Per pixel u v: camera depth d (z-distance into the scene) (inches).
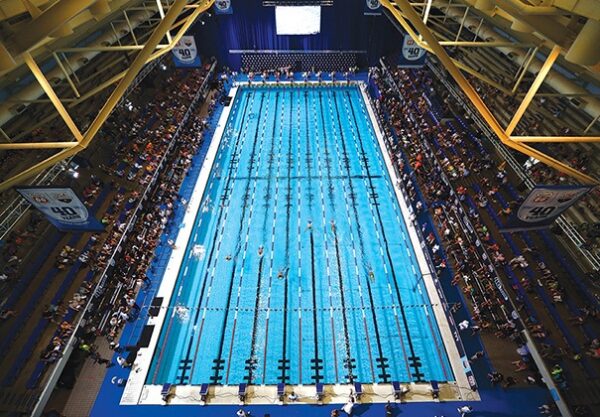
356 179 977.5
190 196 900.6
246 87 1370.6
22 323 590.6
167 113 1091.9
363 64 1459.2
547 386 550.0
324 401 552.4
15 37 277.6
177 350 623.8
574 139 376.8
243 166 1020.5
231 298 702.5
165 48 603.2
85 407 543.5
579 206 622.5
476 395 552.1
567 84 548.7
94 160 855.1
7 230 573.6
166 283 711.1
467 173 852.0
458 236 753.6
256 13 1327.5
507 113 813.9
